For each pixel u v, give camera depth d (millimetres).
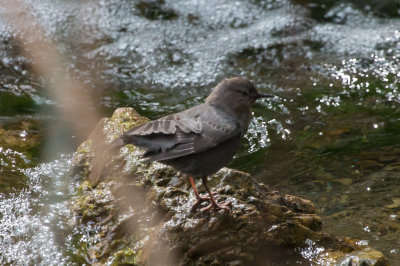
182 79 15273
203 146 7867
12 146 12086
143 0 17969
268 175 11336
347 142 12492
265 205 8766
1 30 16844
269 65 15648
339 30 16703
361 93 14406
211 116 8375
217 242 8133
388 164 11492
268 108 13953
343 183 10867
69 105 14133
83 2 17938
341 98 14250
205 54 16094
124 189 9336
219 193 8773
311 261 8336
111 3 17891
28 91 14750
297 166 11625
